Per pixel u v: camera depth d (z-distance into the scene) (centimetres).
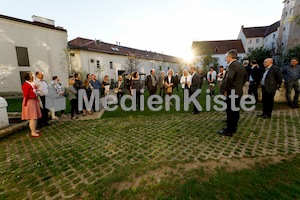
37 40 1795
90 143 405
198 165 282
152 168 279
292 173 247
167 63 4272
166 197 213
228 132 403
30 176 280
